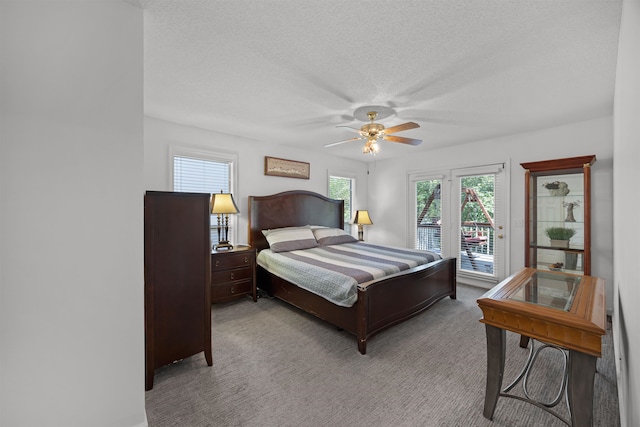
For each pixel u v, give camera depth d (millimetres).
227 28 1655
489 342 1590
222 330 2818
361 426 1562
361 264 3055
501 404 1738
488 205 4246
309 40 1769
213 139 3799
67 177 1310
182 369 2125
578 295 1596
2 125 1183
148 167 3277
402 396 1812
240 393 1845
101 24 1386
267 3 1447
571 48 1827
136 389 1480
